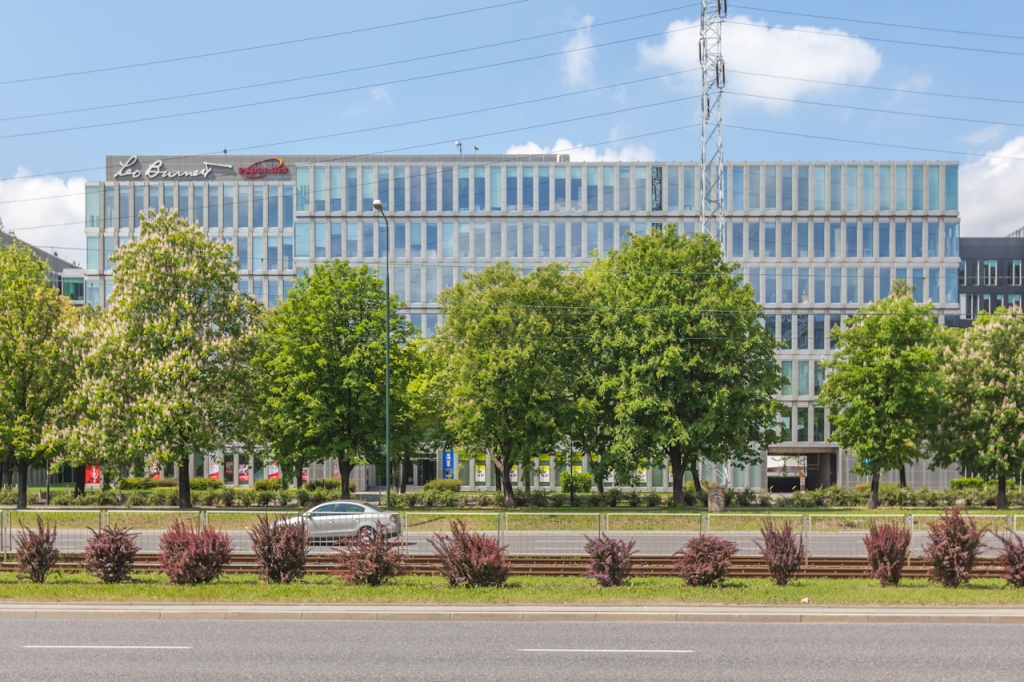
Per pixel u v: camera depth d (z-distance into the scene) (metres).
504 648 12.65
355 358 45.72
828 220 82.00
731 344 46.12
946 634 13.86
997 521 27.91
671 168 82.94
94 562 18.97
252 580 19.12
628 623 14.83
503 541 25.77
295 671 11.15
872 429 48.09
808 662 11.78
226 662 11.66
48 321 47.25
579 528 28.03
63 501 51.47
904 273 81.69
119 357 43.53
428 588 17.69
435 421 55.31
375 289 49.06
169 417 41.84
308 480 81.00
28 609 15.37
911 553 22.25
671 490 77.75
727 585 18.72
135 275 44.44
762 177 82.31
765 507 50.09
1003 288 100.62
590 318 47.38
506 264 48.81
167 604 15.97
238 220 90.69
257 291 90.19
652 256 47.38
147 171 93.31
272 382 47.00
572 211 83.19
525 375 45.03
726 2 65.56
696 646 12.85
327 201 83.75
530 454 46.19
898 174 82.19
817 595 17.06
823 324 81.38
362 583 18.31
